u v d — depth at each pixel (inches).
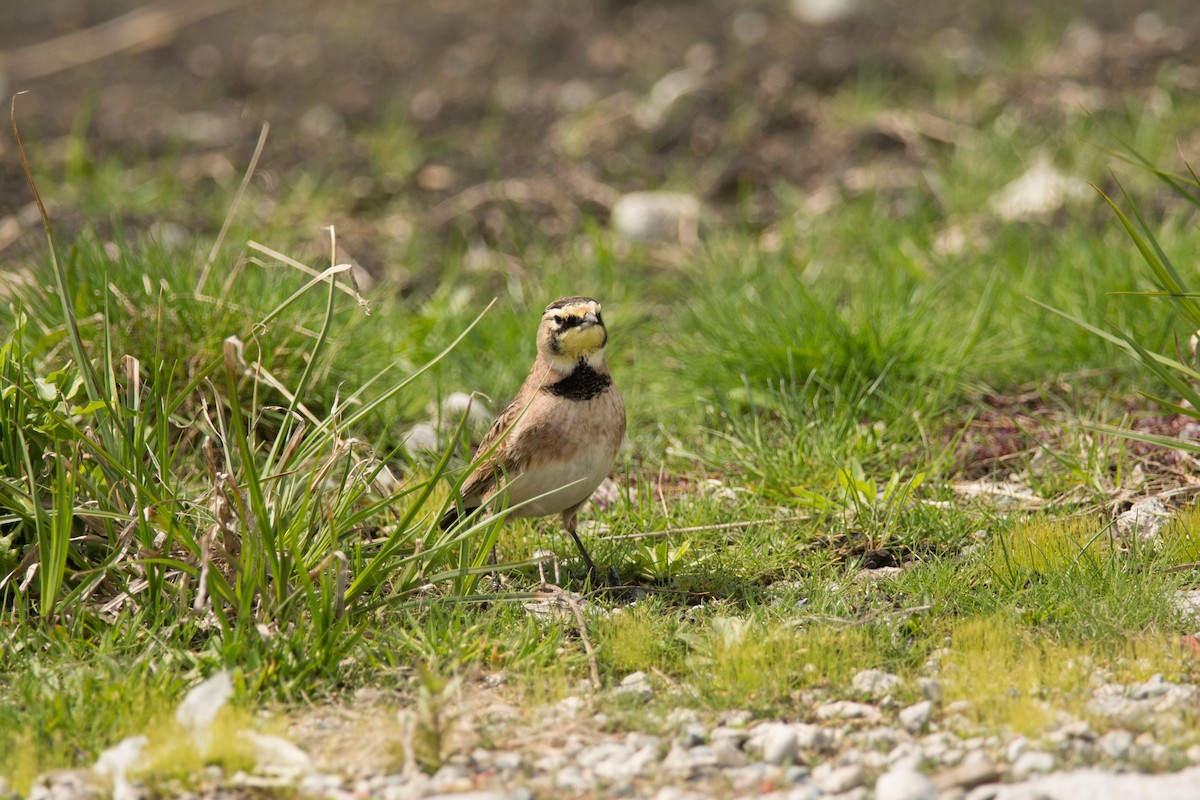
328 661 292.4
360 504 364.2
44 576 303.3
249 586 291.3
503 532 391.2
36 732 261.4
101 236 609.9
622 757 258.8
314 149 738.2
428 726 257.9
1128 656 288.8
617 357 527.2
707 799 241.1
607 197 681.0
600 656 305.1
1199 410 353.1
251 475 287.3
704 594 352.8
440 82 832.3
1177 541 346.3
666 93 780.0
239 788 248.7
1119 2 888.3
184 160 722.2
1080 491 397.1
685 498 405.1
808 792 238.1
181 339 420.8
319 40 922.7
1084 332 476.1
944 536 375.6
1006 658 288.8
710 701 279.1
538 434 364.8
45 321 429.1
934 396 457.4
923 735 263.3
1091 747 248.7
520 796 242.7
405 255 626.2
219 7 1004.6
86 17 993.5
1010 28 853.2
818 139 726.5
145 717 267.7
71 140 738.8
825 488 401.7
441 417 453.1
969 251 574.9
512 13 950.4
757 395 464.8
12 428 336.2
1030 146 680.4
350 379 453.4
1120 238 562.6
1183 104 697.6
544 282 572.7
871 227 610.9
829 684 286.0
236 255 507.8
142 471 314.0
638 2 946.1
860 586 343.9
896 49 823.1
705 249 620.1
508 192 684.7
